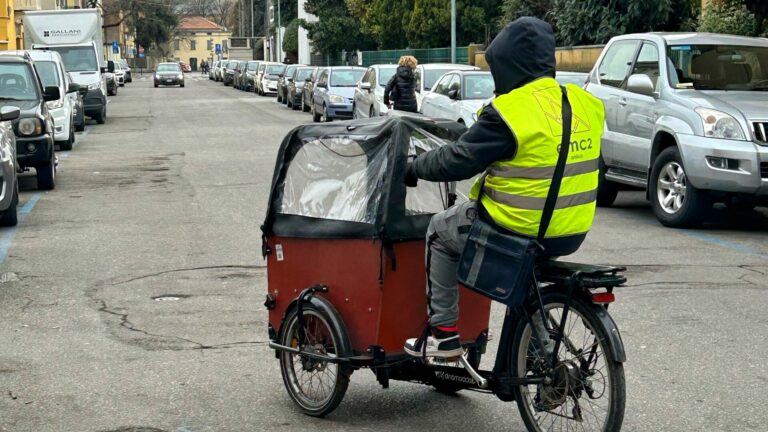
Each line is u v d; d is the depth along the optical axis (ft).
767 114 34.83
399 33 142.82
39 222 38.19
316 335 17.44
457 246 15.20
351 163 16.58
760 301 25.68
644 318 23.97
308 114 112.16
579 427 15.14
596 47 73.05
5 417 17.47
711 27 59.31
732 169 34.45
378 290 16.11
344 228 16.43
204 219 38.60
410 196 16.66
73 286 27.45
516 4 93.40
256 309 24.91
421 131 16.37
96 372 20.01
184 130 86.63
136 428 16.93
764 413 17.49
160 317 24.17
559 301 14.78
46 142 46.21
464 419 17.30
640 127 38.93
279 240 17.63
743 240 34.60
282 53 266.77
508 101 14.11
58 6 225.35
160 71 222.48
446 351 15.65
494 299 14.51
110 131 85.97
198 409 17.90
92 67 97.04
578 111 14.52
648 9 73.26
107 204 42.83
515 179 14.24
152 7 379.96
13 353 21.30
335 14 189.78
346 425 17.07
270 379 19.60
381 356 16.35
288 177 17.48
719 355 20.98
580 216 14.61
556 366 14.85
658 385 19.02
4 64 49.11
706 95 36.81
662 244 33.68
